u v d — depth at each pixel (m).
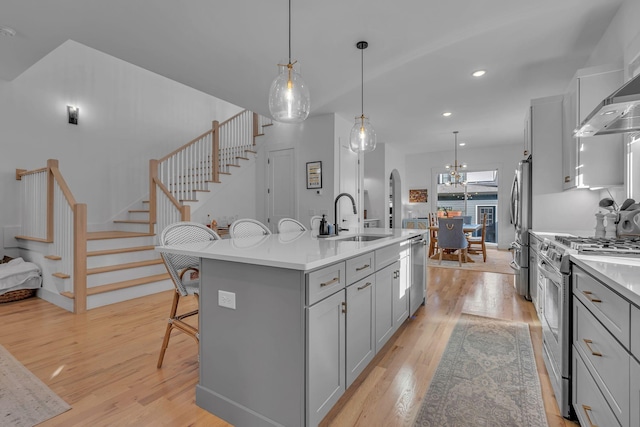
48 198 3.47
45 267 3.54
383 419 1.55
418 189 8.50
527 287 3.51
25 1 2.17
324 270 1.45
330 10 2.30
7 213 3.99
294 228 3.28
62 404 1.65
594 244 1.68
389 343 2.42
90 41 2.71
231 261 1.53
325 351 1.46
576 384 1.48
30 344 2.37
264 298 1.44
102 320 2.87
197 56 2.96
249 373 1.49
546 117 3.20
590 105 2.40
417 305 3.06
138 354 2.22
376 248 1.96
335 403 1.58
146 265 3.80
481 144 7.27
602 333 1.18
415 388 1.82
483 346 2.36
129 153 5.29
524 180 3.46
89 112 4.79
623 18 2.24
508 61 3.13
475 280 4.43
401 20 2.43
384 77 3.48
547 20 2.46
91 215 4.81
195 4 2.21
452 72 3.38
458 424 1.51
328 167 4.87
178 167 4.92
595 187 2.56
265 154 5.71
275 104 2.20
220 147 5.49
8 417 1.54
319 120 4.96
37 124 4.26
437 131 6.04
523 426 1.50
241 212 5.62
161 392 1.77
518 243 3.68
